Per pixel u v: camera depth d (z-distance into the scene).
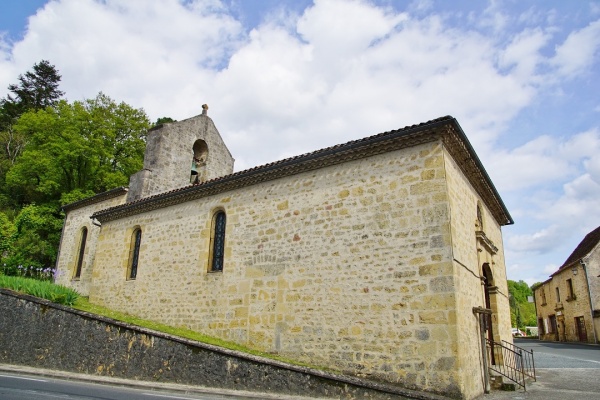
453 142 9.80
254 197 12.40
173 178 18.80
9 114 40.12
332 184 10.89
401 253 9.37
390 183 9.94
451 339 8.30
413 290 8.99
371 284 9.58
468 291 9.68
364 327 9.41
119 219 16.34
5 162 33.97
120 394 7.73
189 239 13.66
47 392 7.32
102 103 30.36
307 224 11.03
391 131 9.84
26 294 12.52
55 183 26.06
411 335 8.77
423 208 9.34
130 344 10.48
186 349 9.79
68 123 27.50
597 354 20.50
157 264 14.25
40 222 24.25
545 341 35.09
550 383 11.12
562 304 34.66
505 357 13.45
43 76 44.38
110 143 29.05
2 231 23.09
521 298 69.25
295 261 10.97
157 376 9.89
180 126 19.50
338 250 10.30
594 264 30.02
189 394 8.48
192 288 12.99
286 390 8.59
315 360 9.90
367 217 10.06
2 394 6.82
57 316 11.75
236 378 9.11
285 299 10.85
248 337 11.25
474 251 10.93
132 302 14.50
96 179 27.56
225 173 20.95
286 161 11.52
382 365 8.96
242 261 12.05
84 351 11.02
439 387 8.20
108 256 16.12
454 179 10.05
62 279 20.09
